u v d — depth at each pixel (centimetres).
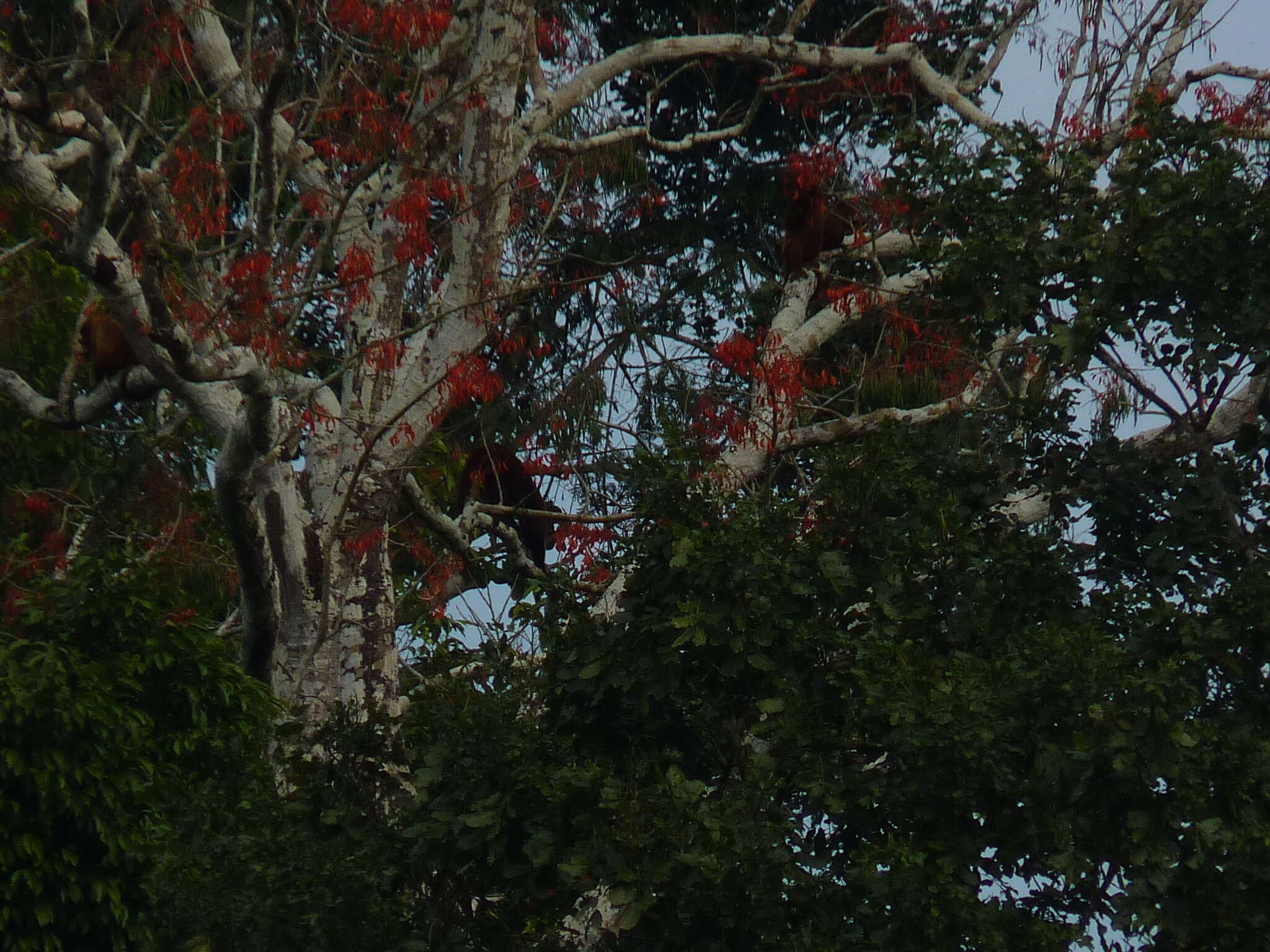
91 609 989
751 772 759
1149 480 871
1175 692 719
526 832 804
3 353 1352
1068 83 1280
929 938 709
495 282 1191
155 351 973
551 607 861
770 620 776
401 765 905
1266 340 852
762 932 717
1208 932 727
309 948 777
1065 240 885
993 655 789
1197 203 866
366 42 1180
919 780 726
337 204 1180
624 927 706
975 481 867
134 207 865
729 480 979
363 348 1044
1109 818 732
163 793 901
